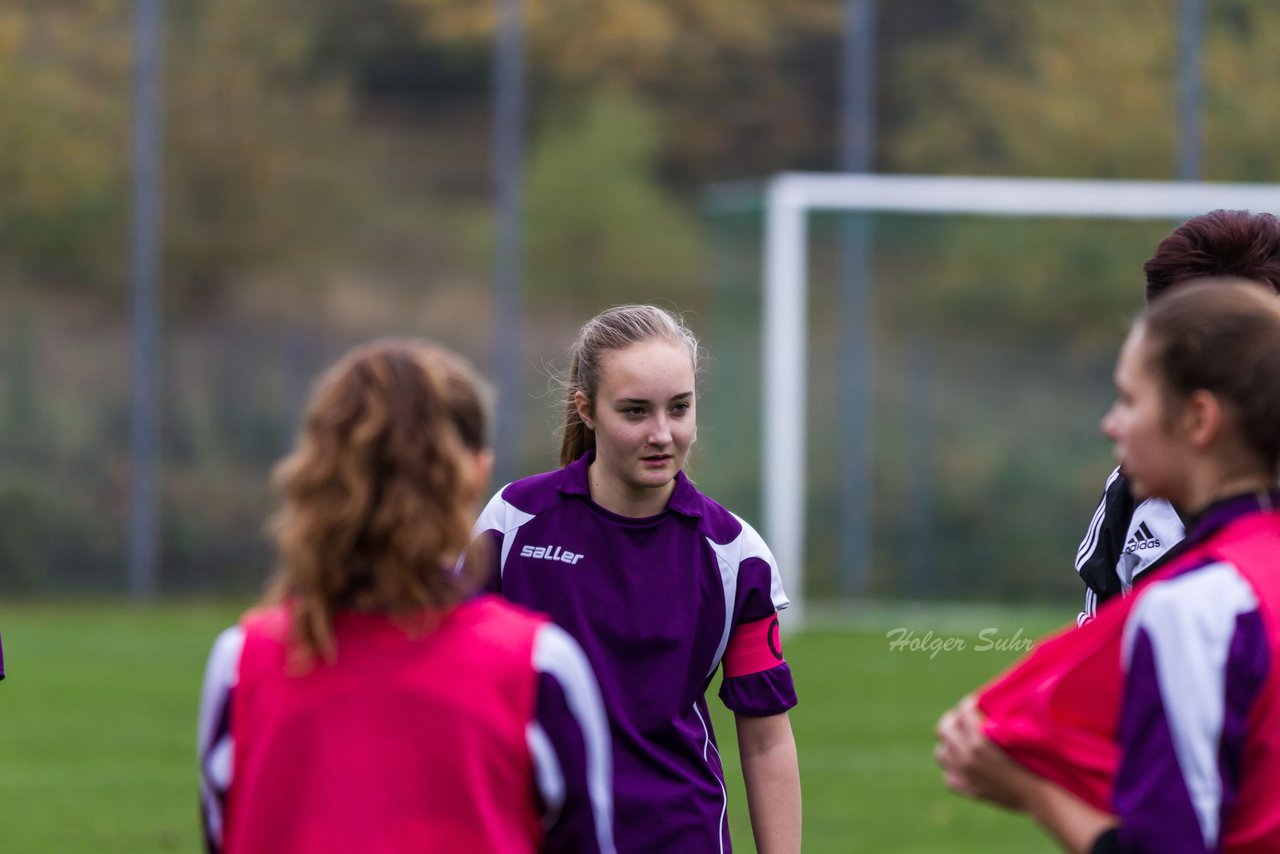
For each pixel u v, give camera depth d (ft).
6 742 100.37
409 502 25.77
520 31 171.32
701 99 219.41
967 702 26.04
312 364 180.86
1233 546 24.30
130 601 170.40
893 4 203.31
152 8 171.12
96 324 185.47
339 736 25.68
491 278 224.53
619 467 38.52
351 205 214.90
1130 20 188.55
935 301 179.01
